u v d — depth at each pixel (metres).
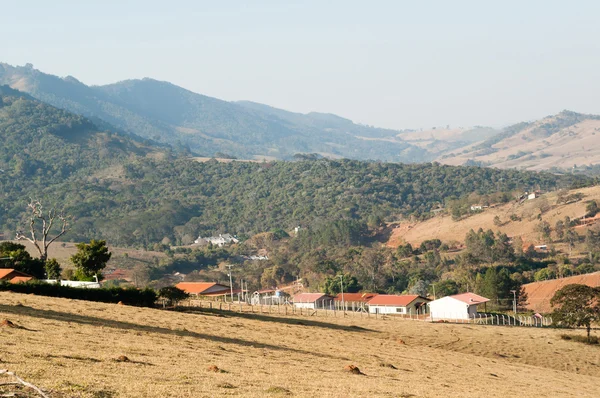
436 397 36.12
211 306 101.19
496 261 196.75
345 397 31.84
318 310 118.88
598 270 174.75
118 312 63.72
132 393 26.67
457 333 86.44
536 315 130.00
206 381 31.53
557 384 54.91
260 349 49.91
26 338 38.59
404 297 138.62
